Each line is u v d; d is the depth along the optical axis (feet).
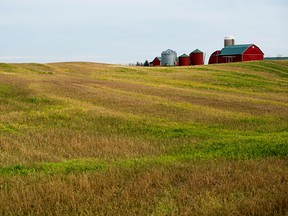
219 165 41.32
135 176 36.76
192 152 53.57
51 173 39.24
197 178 35.37
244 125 82.89
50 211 27.27
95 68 279.69
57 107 99.55
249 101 130.52
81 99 118.52
